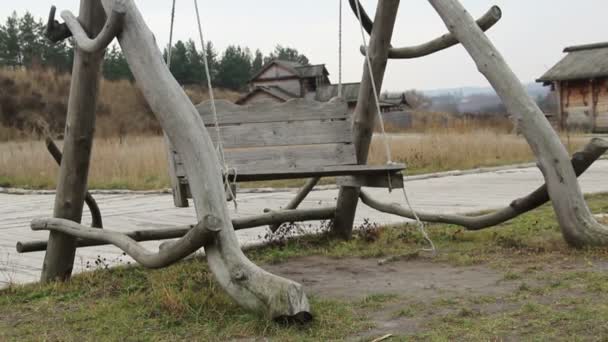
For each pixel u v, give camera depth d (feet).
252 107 22.03
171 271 18.58
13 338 13.48
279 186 52.49
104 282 18.22
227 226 14.19
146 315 14.35
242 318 13.42
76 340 13.10
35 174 65.05
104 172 60.64
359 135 23.11
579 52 127.24
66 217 18.72
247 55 355.56
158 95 14.67
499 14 21.12
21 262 23.53
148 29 15.21
